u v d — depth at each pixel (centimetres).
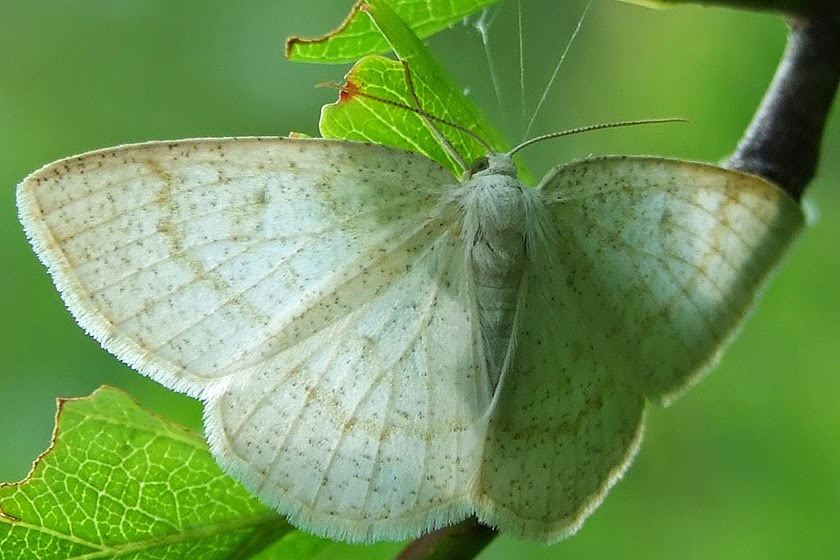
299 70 20
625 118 18
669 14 18
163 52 21
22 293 18
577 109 19
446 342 14
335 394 13
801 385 17
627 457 14
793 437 17
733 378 17
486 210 14
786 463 17
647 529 17
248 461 13
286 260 13
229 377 13
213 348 13
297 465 13
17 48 20
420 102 14
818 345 17
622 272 14
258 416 13
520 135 19
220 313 13
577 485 14
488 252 14
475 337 14
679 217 13
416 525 13
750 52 18
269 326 13
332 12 20
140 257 13
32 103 20
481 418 14
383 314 14
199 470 13
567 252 14
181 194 13
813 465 16
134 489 13
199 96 20
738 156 13
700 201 13
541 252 14
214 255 13
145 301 13
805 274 17
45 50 20
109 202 13
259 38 21
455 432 14
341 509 13
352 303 14
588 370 14
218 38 21
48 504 13
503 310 14
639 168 13
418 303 14
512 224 14
